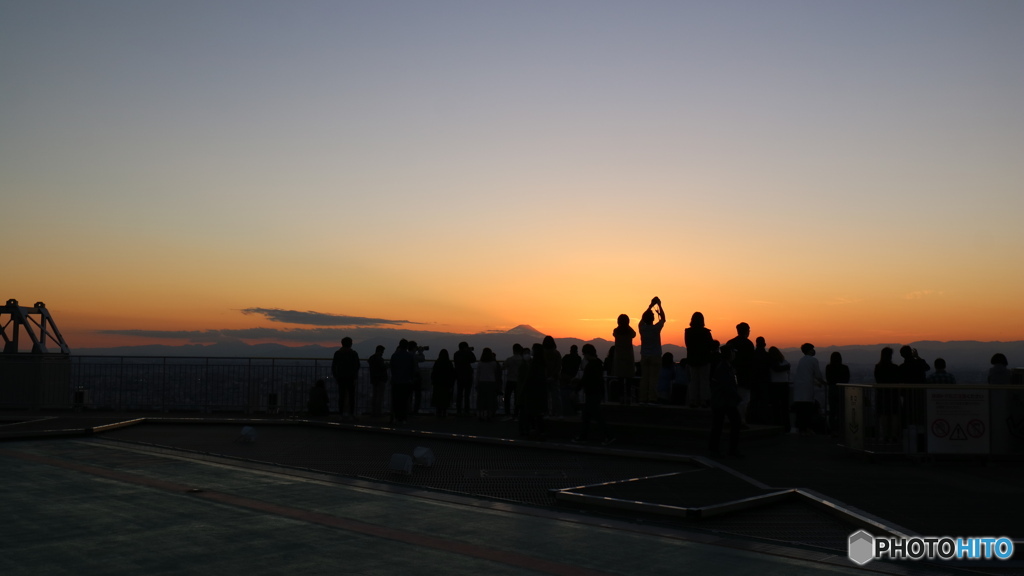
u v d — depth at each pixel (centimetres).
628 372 1791
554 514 879
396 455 1209
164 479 1110
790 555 705
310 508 911
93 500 950
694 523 833
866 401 1318
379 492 1018
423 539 760
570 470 1239
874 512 878
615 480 1140
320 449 1473
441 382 2134
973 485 1075
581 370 2052
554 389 1986
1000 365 1656
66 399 2286
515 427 1870
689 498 931
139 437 1642
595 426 1683
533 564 670
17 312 2380
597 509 905
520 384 1655
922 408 1302
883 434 1300
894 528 771
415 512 891
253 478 1123
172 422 1917
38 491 1008
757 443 1558
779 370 1797
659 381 2088
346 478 1120
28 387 2241
